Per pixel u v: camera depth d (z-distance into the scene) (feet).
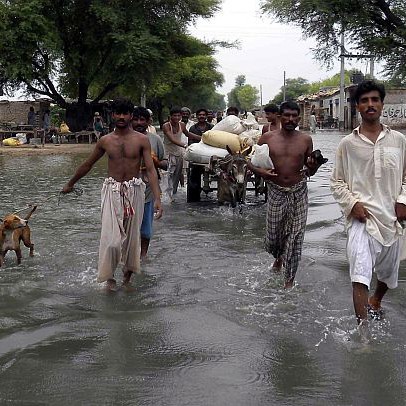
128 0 118.93
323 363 14.24
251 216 34.96
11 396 12.55
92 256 24.62
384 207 16.16
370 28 67.26
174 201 40.83
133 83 123.24
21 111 141.59
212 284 20.74
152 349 15.07
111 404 12.21
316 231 29.96
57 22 117.39
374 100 16.11
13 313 17.72
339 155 16.76
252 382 13.24
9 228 23.12
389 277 16.90
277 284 20.71
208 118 46.93
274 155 20.30
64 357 14.52
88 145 111.96
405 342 15.46
